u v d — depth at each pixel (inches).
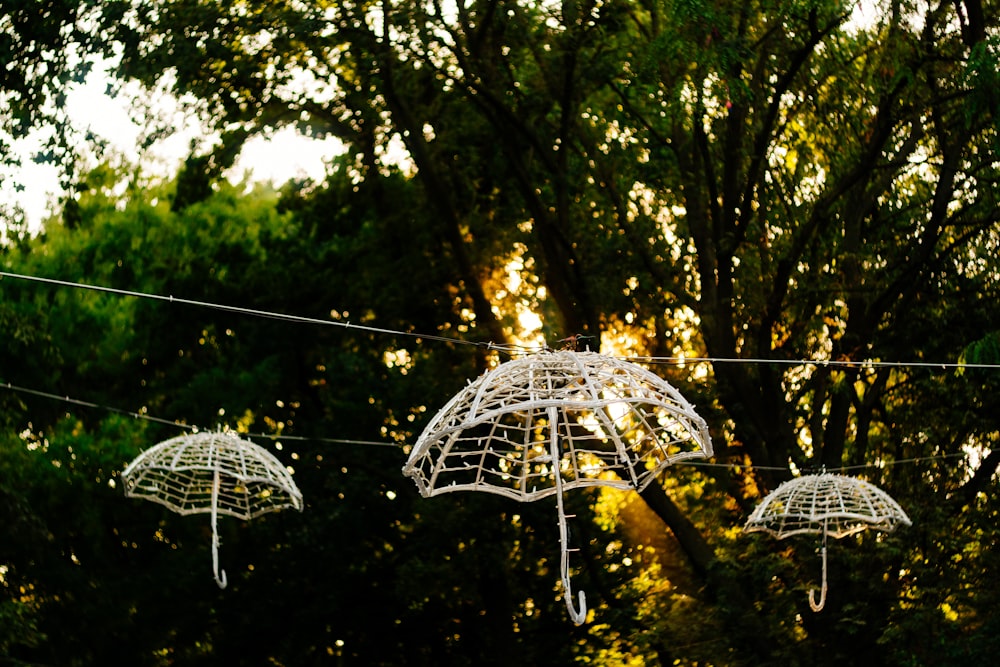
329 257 838.5
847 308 699.4
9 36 566.9
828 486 492.1
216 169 708.0
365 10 626.5
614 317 775.1
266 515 824.9
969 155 674.8
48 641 832.3
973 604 612.7
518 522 788.6
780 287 633.6
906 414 729.0
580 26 629.3
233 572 839.1
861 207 692.7
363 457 808.3
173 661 874.1
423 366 804.0
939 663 584.1
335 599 812.6
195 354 877.8
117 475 861.2
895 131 652.1
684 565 791.1
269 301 832.3
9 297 863.1
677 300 736.3
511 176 735.7
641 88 619.5
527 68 681.6
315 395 879.7
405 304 788.6
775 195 733.9
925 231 649.0
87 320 878.4
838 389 662.5
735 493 729.6
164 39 603.2
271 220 897.5
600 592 805.9
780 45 629.0
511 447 748.6
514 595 836.6
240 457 434.6
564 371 289.1
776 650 629.0
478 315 724.0
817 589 632.4
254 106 682.8
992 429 679.7
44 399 701.3
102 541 898.1
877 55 635.5
